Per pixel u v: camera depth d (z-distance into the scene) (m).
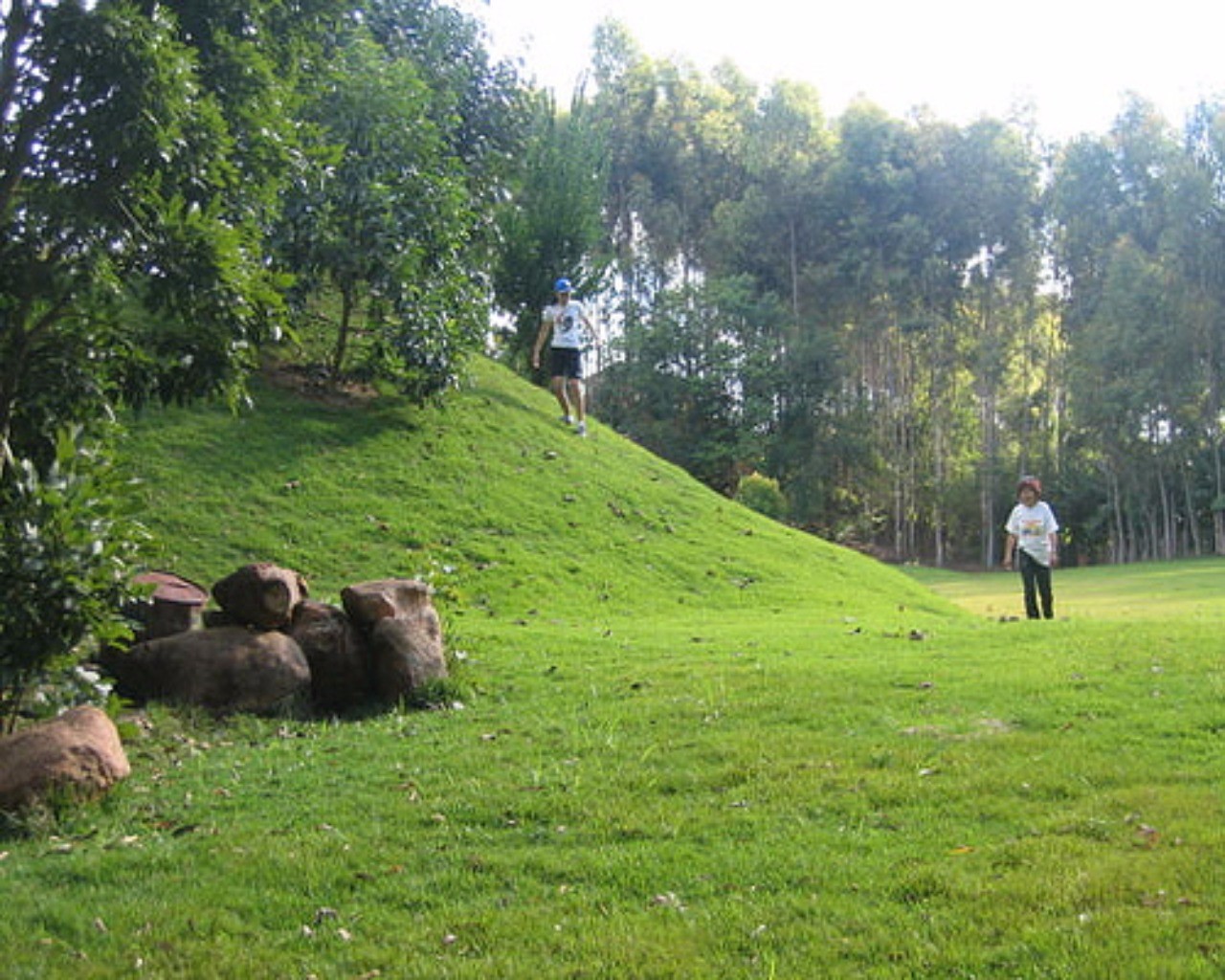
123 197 6.97
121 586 6.76
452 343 17.75
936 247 54.06
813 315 57.31
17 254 6.86
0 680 6.31
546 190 30.59
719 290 54.97
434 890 4.50
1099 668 8.38
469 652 10.32
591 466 19.86
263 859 4.88
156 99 6.66
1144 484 50.75
